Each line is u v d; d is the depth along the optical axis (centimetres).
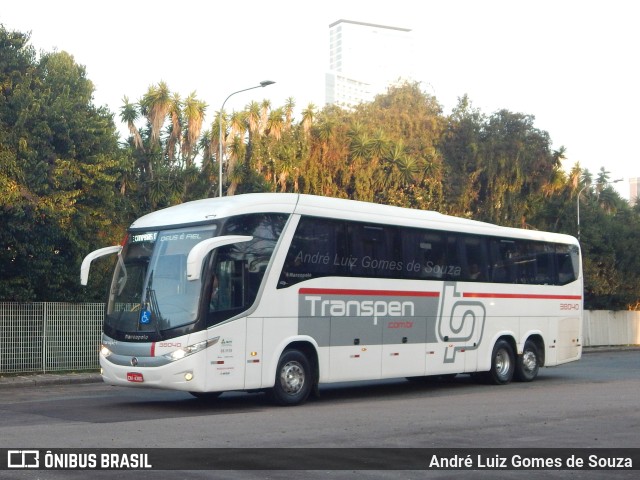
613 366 2939
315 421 1323
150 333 1473
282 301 1576
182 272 1492
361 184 4294
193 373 1438
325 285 1656
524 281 2191
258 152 3909
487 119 5109
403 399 1741
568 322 2338
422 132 5106
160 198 3281
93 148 2488
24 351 2330
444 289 1933
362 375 1719
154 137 3488
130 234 1606
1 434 1147
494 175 4925
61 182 2303
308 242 1634
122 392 1922
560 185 5109
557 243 2330
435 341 1900
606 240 4666
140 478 863
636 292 4847
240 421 1322
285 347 1597
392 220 1819
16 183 2167
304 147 4141
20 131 2245
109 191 2489
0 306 2295
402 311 1819
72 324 2438
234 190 3722
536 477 909
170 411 1484
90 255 1620
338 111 5325
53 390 1997
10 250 2262
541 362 2248
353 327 1706
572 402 1644
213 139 3691
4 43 2333
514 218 4966
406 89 5428
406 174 4394
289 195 1628
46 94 2350
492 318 2075
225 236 1479
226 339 1481
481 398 1748
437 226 1933
